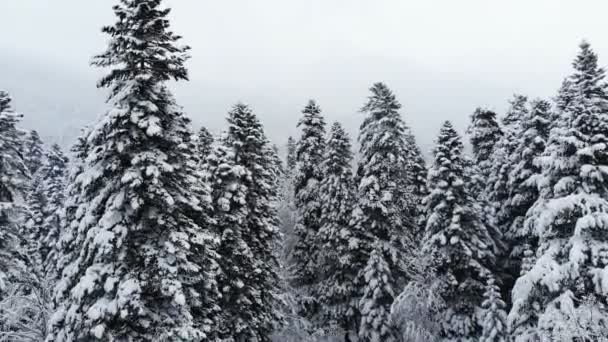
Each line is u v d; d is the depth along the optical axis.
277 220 24.69
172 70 13.52
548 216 15.10
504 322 17.97
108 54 12.73
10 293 16.95
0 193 17.64
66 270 12.59
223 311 18.81
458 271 22.33
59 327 12.34
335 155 27.83
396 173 25.91
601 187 14.97
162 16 13.27
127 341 11.61
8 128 18.19
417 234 29.17
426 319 22.16
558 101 21.70
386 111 26.09
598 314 13.73
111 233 11.46
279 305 24.80
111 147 12.34
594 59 16.19
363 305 24.17
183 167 13.83
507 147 26.53
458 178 22.20
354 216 25.03
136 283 11.41
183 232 12.90
